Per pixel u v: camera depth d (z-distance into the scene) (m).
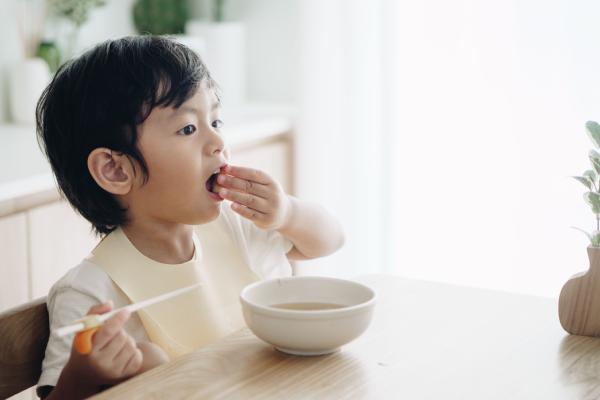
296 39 2.60
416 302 1.03
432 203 2.41
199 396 0.77
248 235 1.25
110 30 2.65
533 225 2.28
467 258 2.39
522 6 2.21
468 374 0.82
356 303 0.93
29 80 2.26
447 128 2.35
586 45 2.15
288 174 2.60
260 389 0.78
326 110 2.51
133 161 1.05
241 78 2.74
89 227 1.89
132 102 1.02
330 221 1.31
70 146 1.08
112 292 1.06
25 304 0.99
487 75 2.28
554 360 0.86
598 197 0.94
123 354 0.82
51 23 2.40
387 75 2.38
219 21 2.73
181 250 1.13
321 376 0.81
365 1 2.41
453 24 2.30
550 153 2.23
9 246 1.67
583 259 2.23
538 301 1.04
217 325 1.12
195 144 1.06
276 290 0.95
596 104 2.17
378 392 0.77
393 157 2.42
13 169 1.75
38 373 0.99
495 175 2.31
